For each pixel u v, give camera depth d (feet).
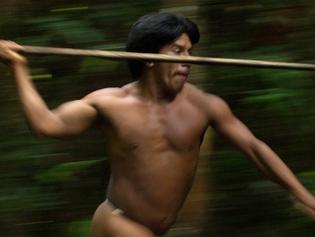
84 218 27.76
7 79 28.02
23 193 27.30
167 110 18.03
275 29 28.45
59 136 17.31
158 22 17.94
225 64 17.48
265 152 17.93
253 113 27.91
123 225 18.03
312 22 28.27
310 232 27.45
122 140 17.92
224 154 27.66
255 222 27.89
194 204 24.26
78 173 28.02
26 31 28.19
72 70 28.25
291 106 27.09
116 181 18.24
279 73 26.73
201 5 26.50
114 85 28.09
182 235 24.13
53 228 27.71
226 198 27.71
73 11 27.86
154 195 18.02
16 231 27.45
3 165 27.45
